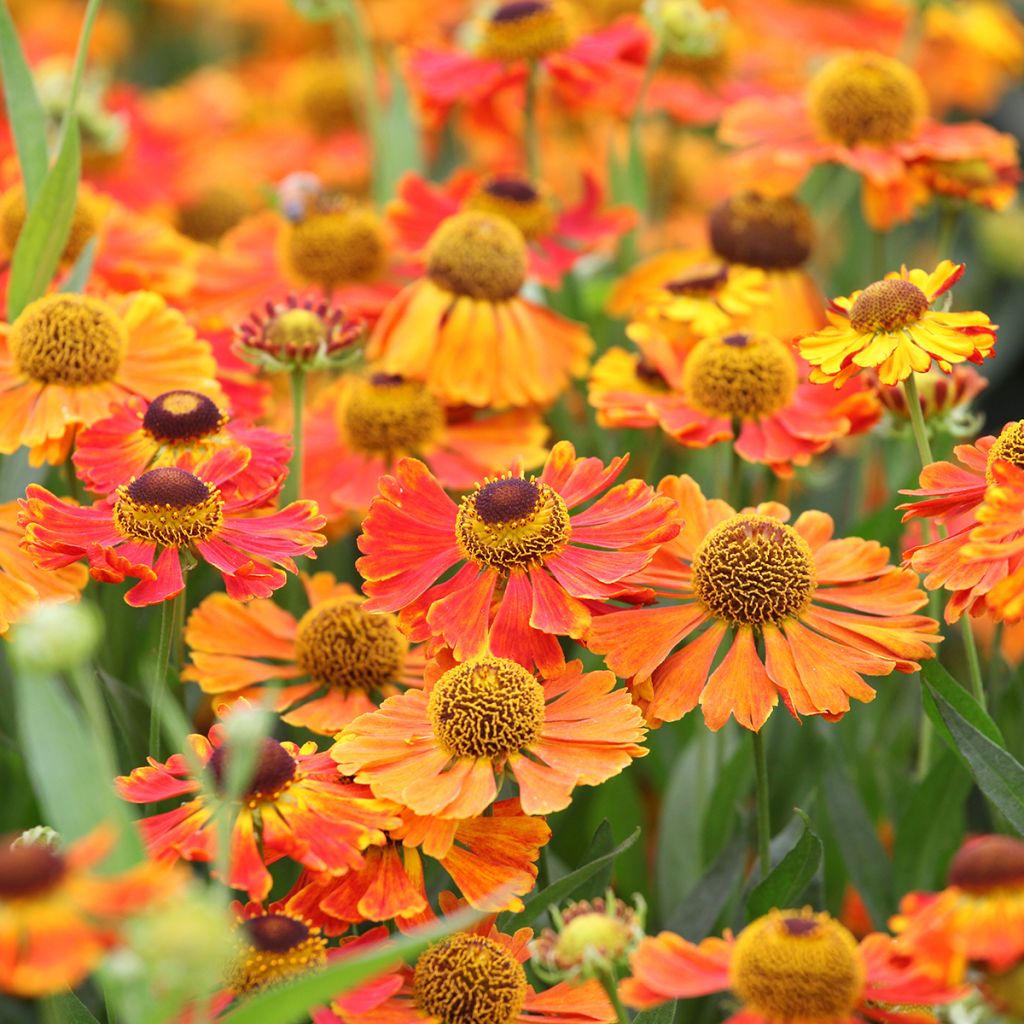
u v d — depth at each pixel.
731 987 0.70
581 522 0.78
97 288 0.89
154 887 0.68
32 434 0.82
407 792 0.74
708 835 0.83
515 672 0.75
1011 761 0.75
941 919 0.69
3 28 0.85
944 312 0.78
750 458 0.84
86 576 0.80
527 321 0.89
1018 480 0.74
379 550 0.77
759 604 0.77
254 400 0.87
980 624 0.94
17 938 0.67
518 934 0.75
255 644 0.82
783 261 0.94
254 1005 0.68
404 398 0.88
